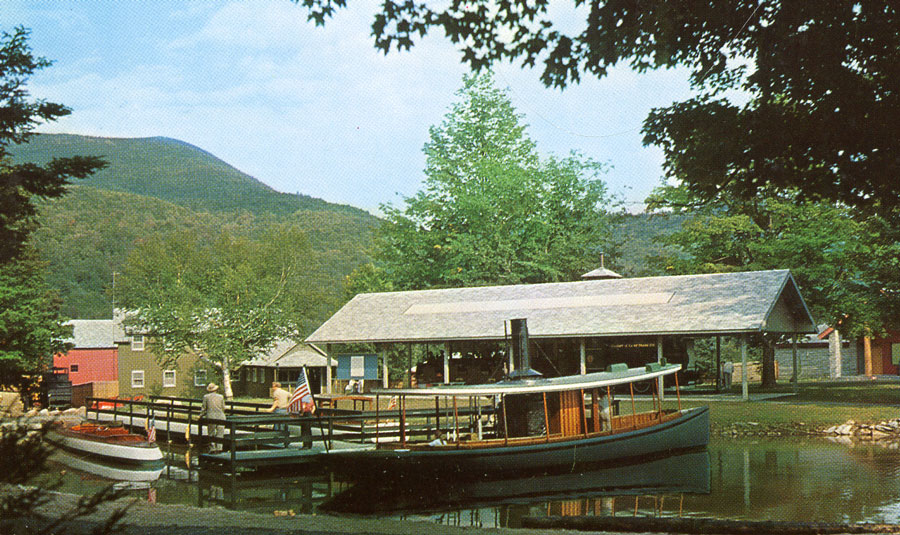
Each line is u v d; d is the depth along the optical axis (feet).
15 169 45.75
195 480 71.72
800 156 47.24
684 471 70.85
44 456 13.96
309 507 58.44
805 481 62.34
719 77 50.78
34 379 150.41
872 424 95.35
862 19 42.29
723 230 152.56
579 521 41.78
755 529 38.29
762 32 46.09
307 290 250.78
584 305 142.10
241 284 202.49
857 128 44.14
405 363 215.10
